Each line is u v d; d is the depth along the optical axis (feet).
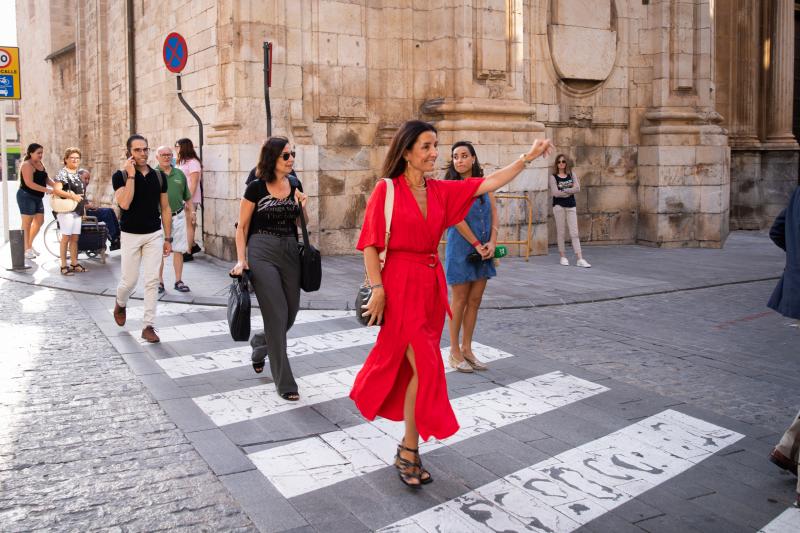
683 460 14.56
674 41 50.42
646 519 12.12
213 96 43.11
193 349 22.93
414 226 13.12
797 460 13.19
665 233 50.39
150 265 23.54
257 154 39.27
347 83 42.60
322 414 17.17
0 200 96.94
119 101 66.23
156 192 23.57
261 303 18.28
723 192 51.24
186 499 12.78
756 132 63.57
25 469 13.98
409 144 13.16
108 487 13.23
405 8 43.14
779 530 11.78
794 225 14.94
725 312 29.30
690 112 50.65
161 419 16.78
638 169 51.67
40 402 17.85
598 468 14.14
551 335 25.27
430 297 13.38
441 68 42.68
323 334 24.98
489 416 17.06
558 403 18.01
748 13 61.72
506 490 13.17
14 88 44.37
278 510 12.35
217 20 40.24
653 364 21.70
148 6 55.67
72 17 108.27
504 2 43.01
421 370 12.96
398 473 13.82
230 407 17.61
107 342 23.65
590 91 49.98
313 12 41.24
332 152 42.50
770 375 20.66
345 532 11.64
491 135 42.42
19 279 35.04
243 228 18.48
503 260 42.75
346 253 43.50
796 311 14.60
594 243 51.11
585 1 48.98
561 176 40.86
